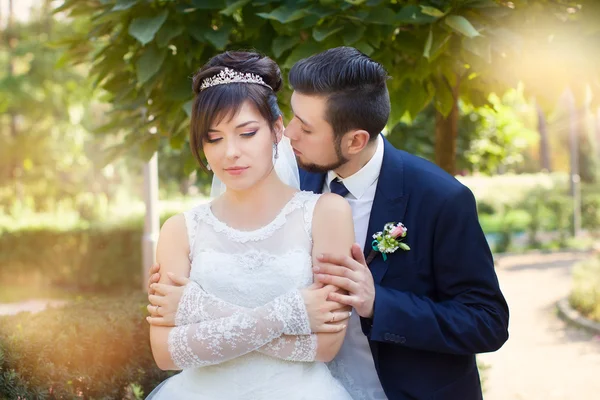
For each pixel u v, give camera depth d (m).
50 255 10.34
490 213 18.48
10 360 2.44
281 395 1.83
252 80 1.81
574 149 16.64
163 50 2.78
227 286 1.81
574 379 5.77
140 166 13.07
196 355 1.75
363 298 1.84
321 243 1.86
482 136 7.68
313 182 2.27
